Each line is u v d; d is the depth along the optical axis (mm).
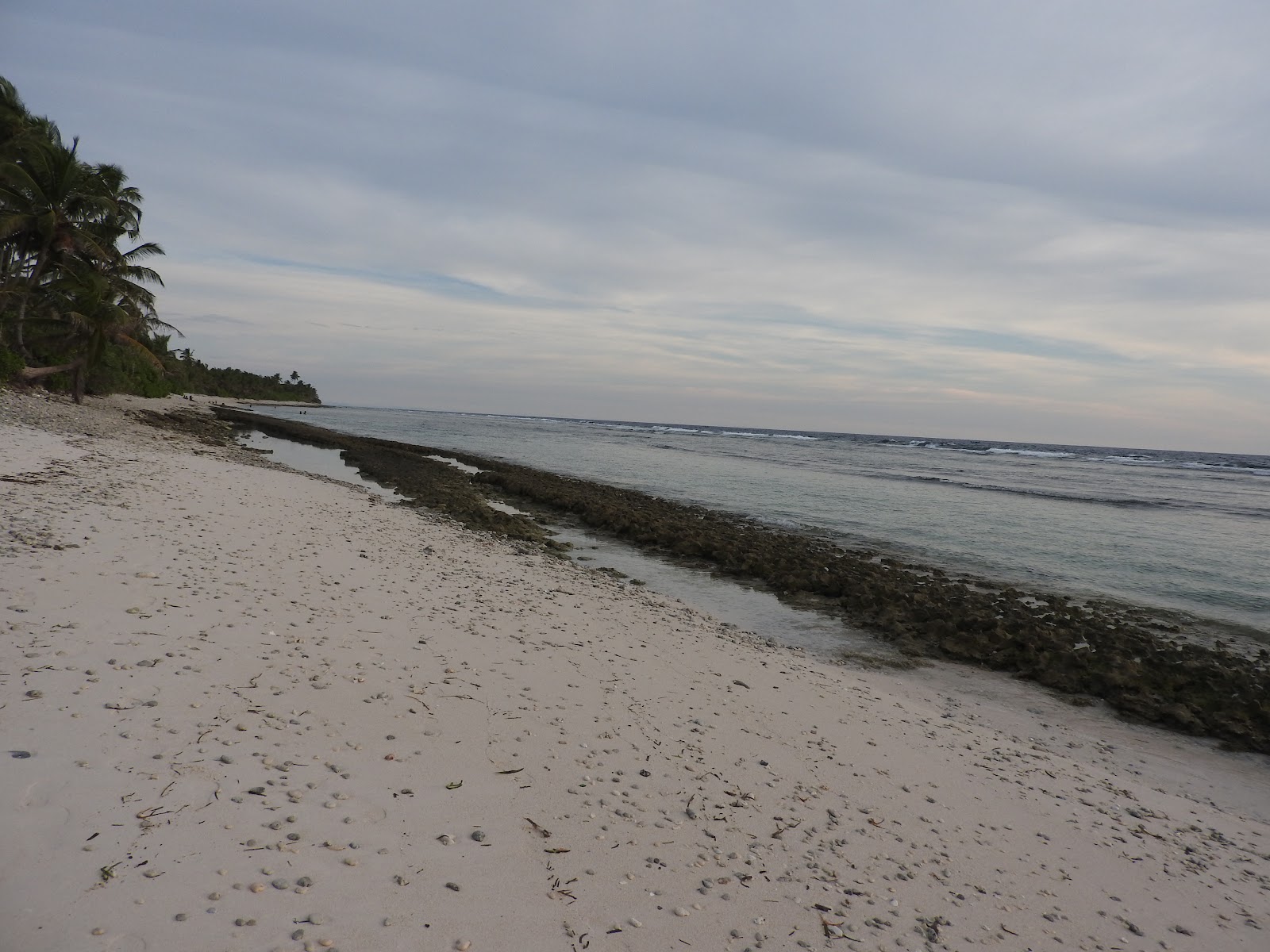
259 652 6855
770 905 4590
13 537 9164
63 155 34000
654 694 7977
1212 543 27719
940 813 6449
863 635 14430
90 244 35688
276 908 3652
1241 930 5430
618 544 22422
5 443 17938
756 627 14484
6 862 3580
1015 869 5719
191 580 8742
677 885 4609
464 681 7215
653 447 89000
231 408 103938
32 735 4699
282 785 4754
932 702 10945
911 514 33500
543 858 4586
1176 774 9289
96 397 52688
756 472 55719
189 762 4758
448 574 12445
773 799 6051
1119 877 5934
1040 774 8055
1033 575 21422
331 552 12312
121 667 5938
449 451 59938
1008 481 56219
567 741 6320
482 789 5254
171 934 3352
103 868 3666
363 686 6582
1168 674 12766
